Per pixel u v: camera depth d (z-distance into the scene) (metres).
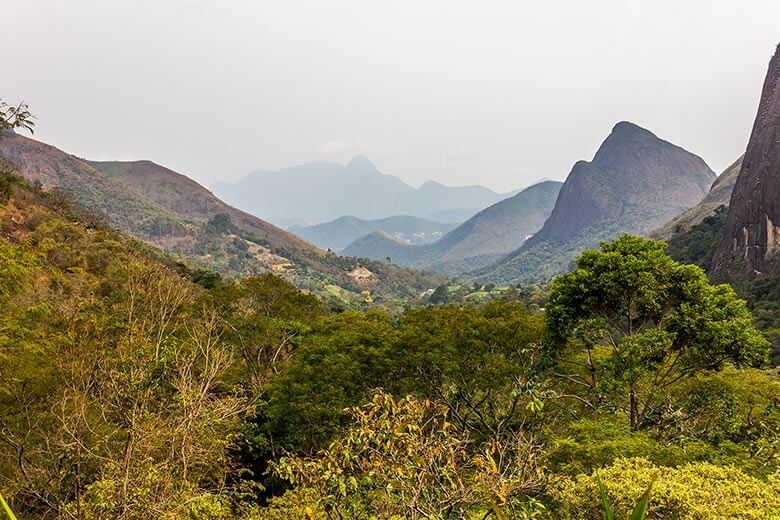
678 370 12.54
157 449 7.89
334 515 5.71
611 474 6.71
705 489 6.23
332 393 13.53
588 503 6.50
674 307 12.54
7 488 8.20
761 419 12.00
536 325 14.62
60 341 10.27
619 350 12.16
